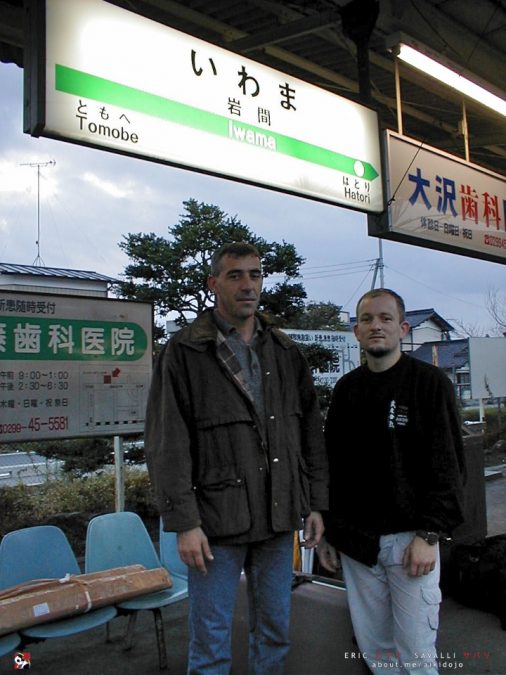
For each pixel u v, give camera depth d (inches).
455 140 251.6
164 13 165.8
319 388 380.5
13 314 189.9
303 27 158.1
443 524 95.0
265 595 97.4
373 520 101.5
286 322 411.5
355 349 432.5
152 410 93.9
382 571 102.5
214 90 130.7
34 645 147.9
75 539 228.7
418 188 183.6
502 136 247.8
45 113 104.2
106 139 112.3
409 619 98.0
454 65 170.7
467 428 191.5
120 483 211.0
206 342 93.7
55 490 261.4
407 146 180.4
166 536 156.9
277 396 96.9
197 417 91.6
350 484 105.3
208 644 91.3
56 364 195.9
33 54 105.2
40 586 125.3
